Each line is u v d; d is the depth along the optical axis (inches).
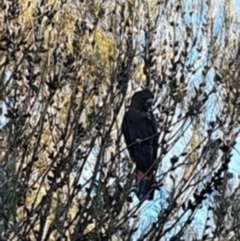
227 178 239.6
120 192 226.1
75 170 238.7
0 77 239.8
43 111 234.7
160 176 236.8
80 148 239.1
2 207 207.3
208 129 241.4
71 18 273.7
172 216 237.8
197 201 230.8
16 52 246.1
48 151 244.7
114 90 243.3
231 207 247.1
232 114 239.8
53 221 231.8
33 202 236.5
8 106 230.1
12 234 229.5
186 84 239.3
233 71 254.8
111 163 233.9
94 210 223.1
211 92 236.4
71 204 239.6
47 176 241.1
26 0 272.5
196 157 249.0
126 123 241.4
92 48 255.1
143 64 267.6
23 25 253.9
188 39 252.2
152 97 242.1
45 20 278.5
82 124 244.1
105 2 275.4
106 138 235.0
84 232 235.6
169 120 235.5
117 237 234.7
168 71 255.8
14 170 212.8
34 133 238.1
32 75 241.0
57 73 243.9
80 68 248.1
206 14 276.8
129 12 258.4
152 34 256.1
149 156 235.6
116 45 254.4
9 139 221.1
